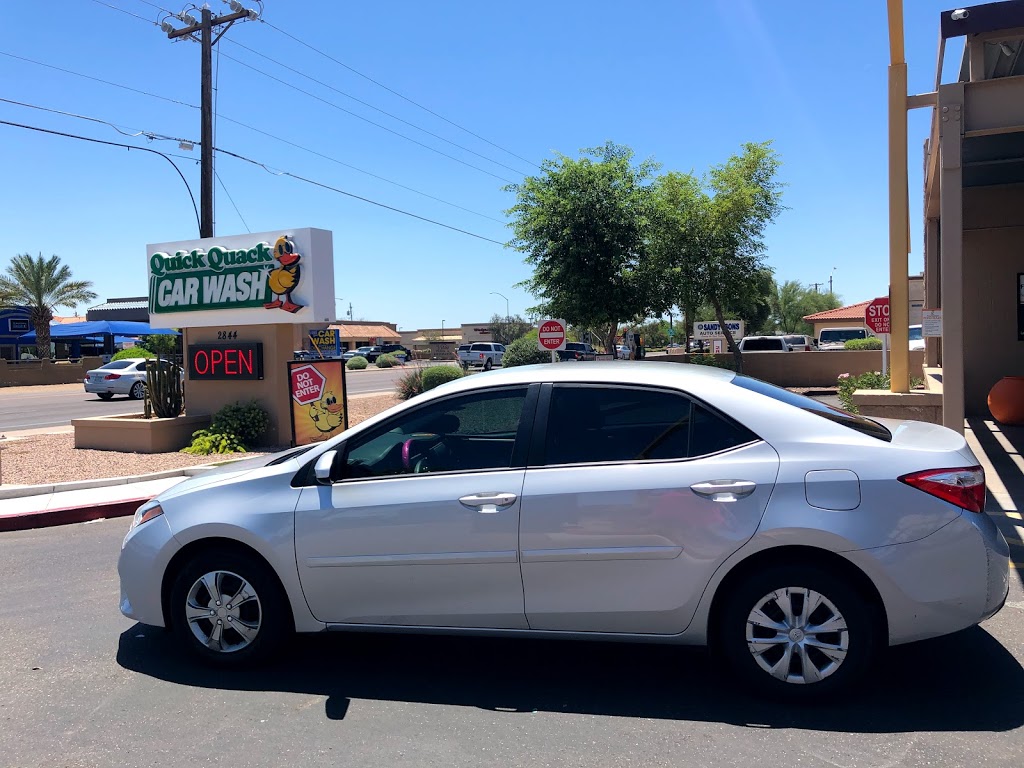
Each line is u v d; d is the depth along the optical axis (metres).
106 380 28.83
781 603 3.85
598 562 3.97
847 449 3.86
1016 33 8.78
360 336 93.62
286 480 4.47
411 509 4.19
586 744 3.63
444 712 4.00
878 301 14.63
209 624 4.57
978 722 3.71
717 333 26.73
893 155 10.34
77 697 4.26
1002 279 13.62
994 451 10.58
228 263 13.91
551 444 4.20
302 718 3.96
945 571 3.71
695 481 3.89
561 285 21.38
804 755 3.46
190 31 20.09
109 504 9.31
